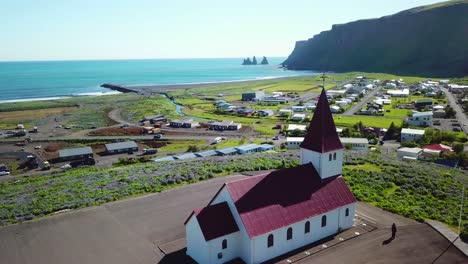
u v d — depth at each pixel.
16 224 49.41
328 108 45.56
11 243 44.34
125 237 45.41
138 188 61.44
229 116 179.38
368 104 192.50
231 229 38.34
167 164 78.69
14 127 155.38
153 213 52.25
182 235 45.75
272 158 79.50
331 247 41.69
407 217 49.09
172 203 55.72
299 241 41.56
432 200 54.22
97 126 156.12
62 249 42.81
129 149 115.88
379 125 141.88
